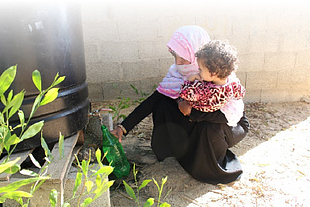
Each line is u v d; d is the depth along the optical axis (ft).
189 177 7.00
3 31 4.77
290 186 6.63
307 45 12.25
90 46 11.30
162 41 11.71
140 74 11.93
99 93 11.89
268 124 10.30
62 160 5.13
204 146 6.52
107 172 3.89
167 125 6.94
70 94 5.80
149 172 7.18
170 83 6.98
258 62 12.23
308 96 12.88
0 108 5.02
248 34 11.89
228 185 6.69
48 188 4.64
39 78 3.35
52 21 5.22
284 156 8.00
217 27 11.71
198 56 5.75
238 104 6.38
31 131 3.27
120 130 6.91
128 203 6.10
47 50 5.24
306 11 11.87
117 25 11.26
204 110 6.30
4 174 4.70
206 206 6.03
